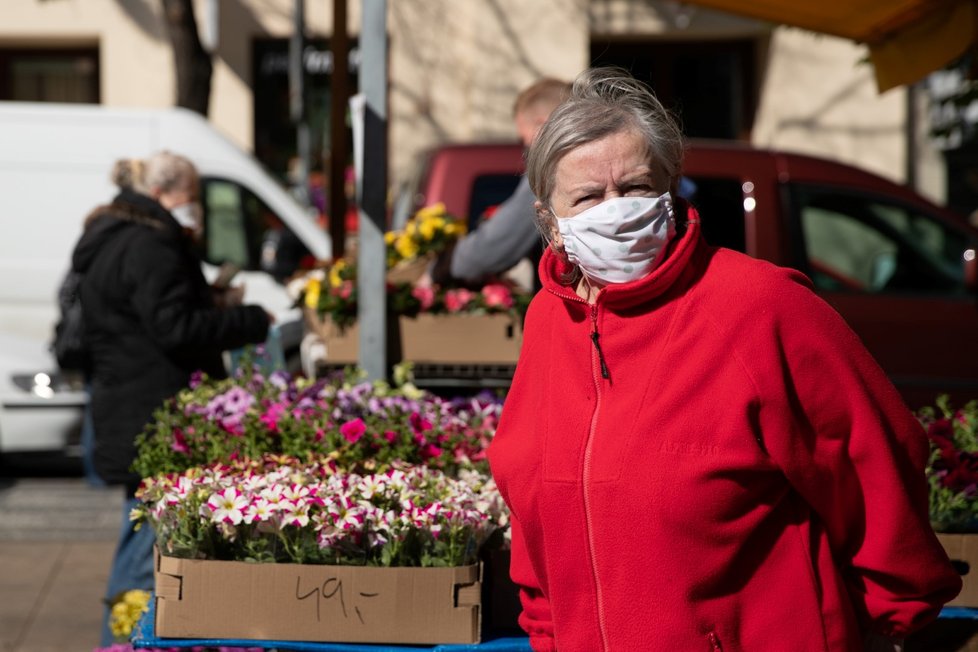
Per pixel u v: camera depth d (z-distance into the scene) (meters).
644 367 3.59
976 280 11.22
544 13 23.42
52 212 14.97
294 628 4.80
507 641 4.86
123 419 7.65
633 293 3.58
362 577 4.79
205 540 4.86
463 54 23.83
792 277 3.61
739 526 3.49
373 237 7.06
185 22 17.61
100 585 10.37
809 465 3.50
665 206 3.59
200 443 5.95
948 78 15.91
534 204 3.82
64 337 8.31
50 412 13.57
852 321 11.78
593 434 3.62
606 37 23.91
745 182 11.95
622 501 3.53
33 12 23.66
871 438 3.50
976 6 7.78
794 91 23.30
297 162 23.91
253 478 5.07
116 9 23.67
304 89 20.94
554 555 3.71
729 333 3.50
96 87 24.44
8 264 14.86
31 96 24.42
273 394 6.24
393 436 5.82
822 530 3.61
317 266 9.10
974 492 5.27
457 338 7.55
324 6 24.09
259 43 24.12
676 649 3.49
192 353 7.68
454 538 4.86
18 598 9.97
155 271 7.57
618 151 3.57
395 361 7.52
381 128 6.92
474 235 7.66
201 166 15.23
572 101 3.69
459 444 5.98
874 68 8.90
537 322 3.99
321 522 4.82
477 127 23.52
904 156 23.38
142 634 4.90
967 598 5.14
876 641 3.69
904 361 11.84
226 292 8.52
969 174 23.55
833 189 12.12
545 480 3.71
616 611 3.55
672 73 24.31
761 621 3.51
